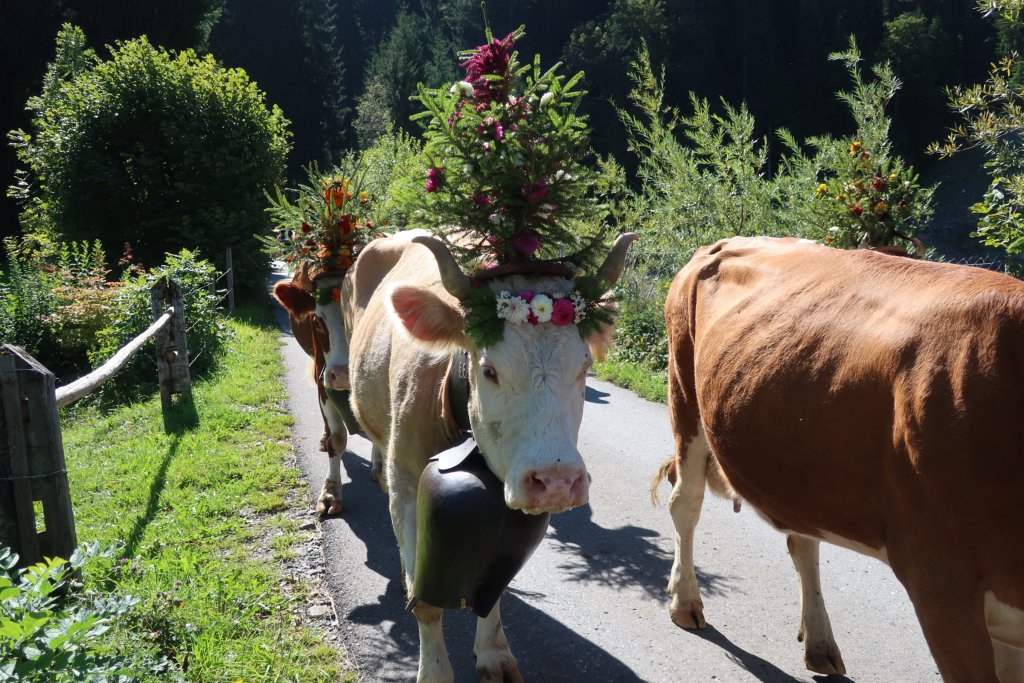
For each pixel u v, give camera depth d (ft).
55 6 116.67
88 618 9.11
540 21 190.80
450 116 10.28
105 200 70.59
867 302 9.27
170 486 20.45
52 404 13.57
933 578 7.85
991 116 20.43
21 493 13.38
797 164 36.24
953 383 7.72
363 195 19.43
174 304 28.89
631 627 14.07
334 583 15.38
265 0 234.38
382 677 12.26
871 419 8.52
